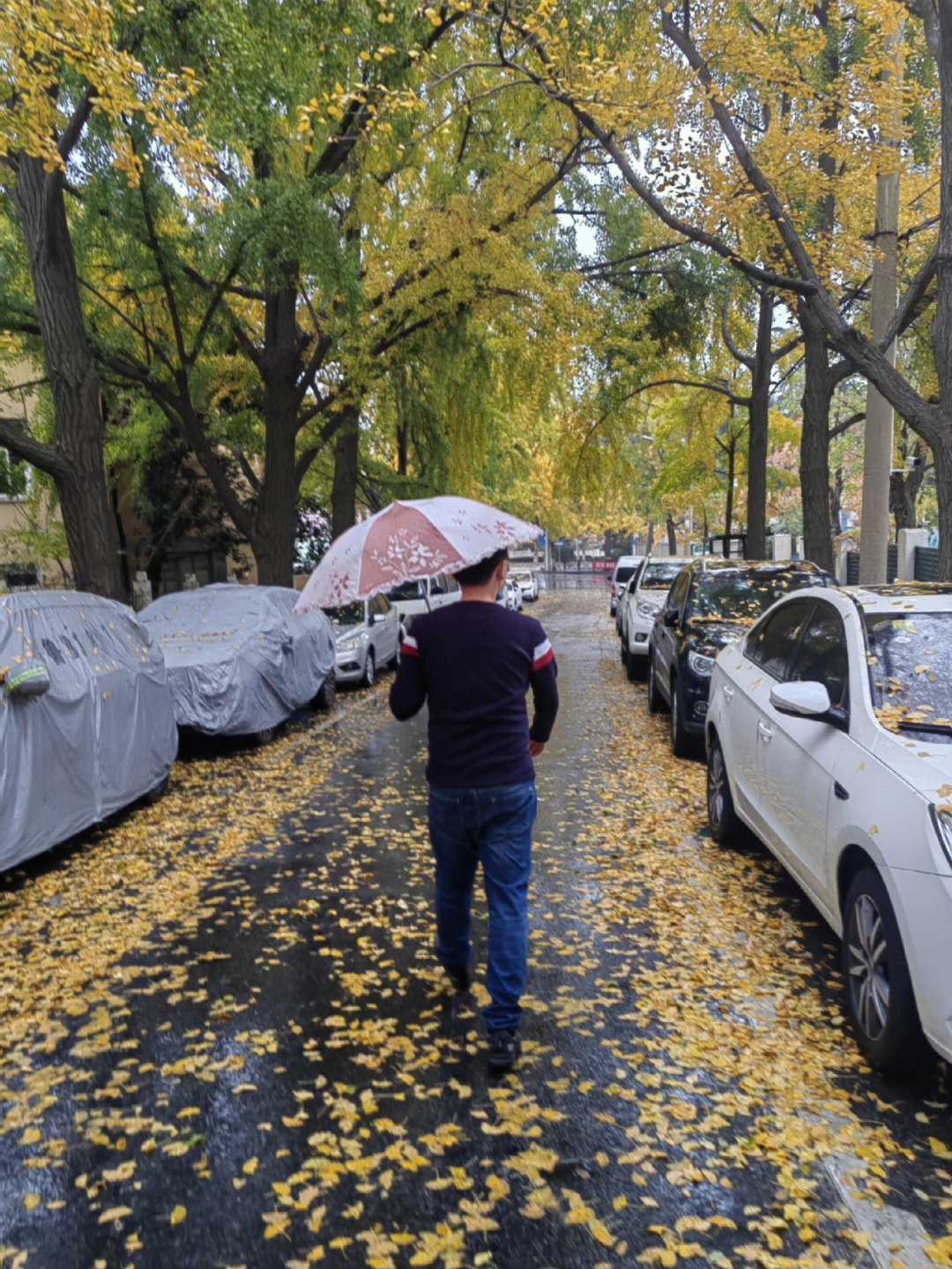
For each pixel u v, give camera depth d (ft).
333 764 33.14
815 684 15.17
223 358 58.44
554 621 101.40
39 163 35.35
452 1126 11.20
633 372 61.93
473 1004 14.49
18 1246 9.50
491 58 47.75
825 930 17.01
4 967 16.49
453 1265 9.04
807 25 41.75
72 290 36.70
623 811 25.32
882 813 12.28
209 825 25.52
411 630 13.12
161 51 35.06
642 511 233.14
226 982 15.55
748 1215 9.66
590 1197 9.97
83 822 23.17
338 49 40.06
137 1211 9.96
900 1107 11.53
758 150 36.42
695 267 60.80
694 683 31.14
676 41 33.71
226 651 34.83
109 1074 12.71
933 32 29.40
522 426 110.22
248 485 89.40
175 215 45.83
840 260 38.78
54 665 23.07
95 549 37.19
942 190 28.68
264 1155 10.84
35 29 24.94
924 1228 9.43
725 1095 11.78
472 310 55.06
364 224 54.24
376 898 19.42
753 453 68.18
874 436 42.80
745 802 19.74
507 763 12.80
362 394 54.70
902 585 17.99
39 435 57.52
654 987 14.82
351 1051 13.12
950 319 28.66
